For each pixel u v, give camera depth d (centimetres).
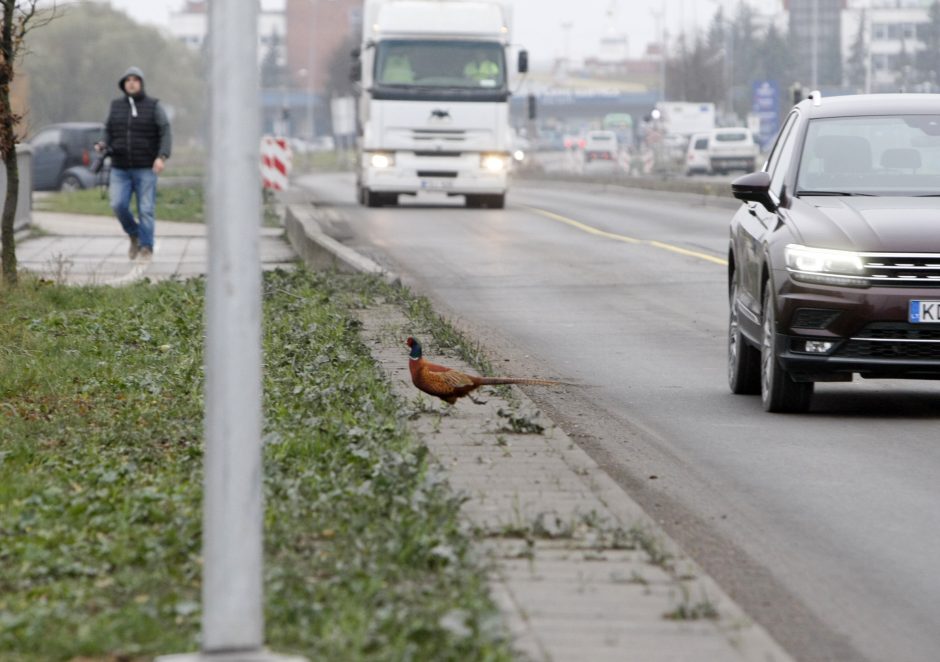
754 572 2103
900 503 2530
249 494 1547
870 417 3397
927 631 1859
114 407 3145
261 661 1532
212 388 1549
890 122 3753
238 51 1541
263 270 6181
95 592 1834
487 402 3095
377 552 1944
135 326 4297
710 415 3403
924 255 3241
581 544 2014
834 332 3262
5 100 4997
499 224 10244
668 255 7781
